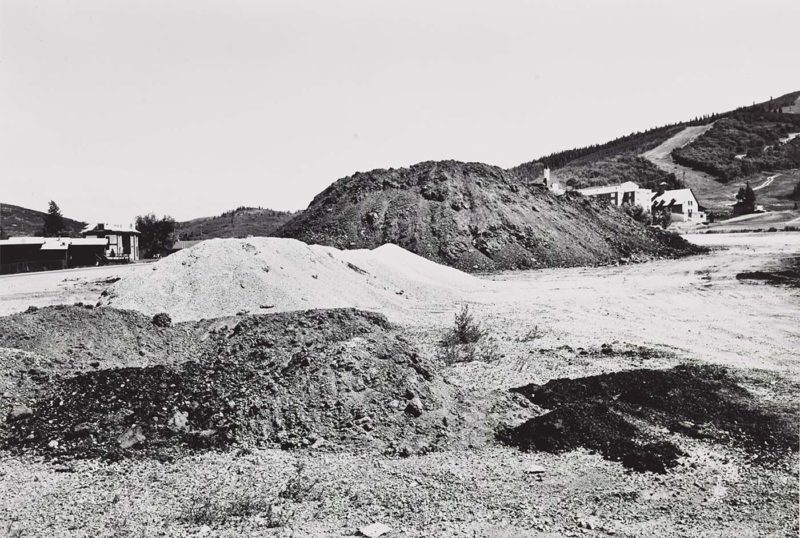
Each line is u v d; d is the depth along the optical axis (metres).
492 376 16.06
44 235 93.88
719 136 153.88
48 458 10.38
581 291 35.38
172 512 8.39
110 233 68.00
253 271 24.36
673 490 9.70
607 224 65.69
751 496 9.48
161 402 12.34
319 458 10.63
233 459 10.52
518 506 8.95
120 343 16.36
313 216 63.34
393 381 12.64
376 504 8.85
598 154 184.38
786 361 18.61
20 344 14.92
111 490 9.16
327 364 12.97
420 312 26.81
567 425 11.91
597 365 17.47
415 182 63.66
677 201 101.69
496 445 11.53
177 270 24.25
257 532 7.80
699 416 13.03
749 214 96.81
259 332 17.39
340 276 27.94
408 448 11.09
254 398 12.32
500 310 28.03
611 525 8.37
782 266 41.44
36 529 7.77
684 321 25.56
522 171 185.50
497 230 56.81
